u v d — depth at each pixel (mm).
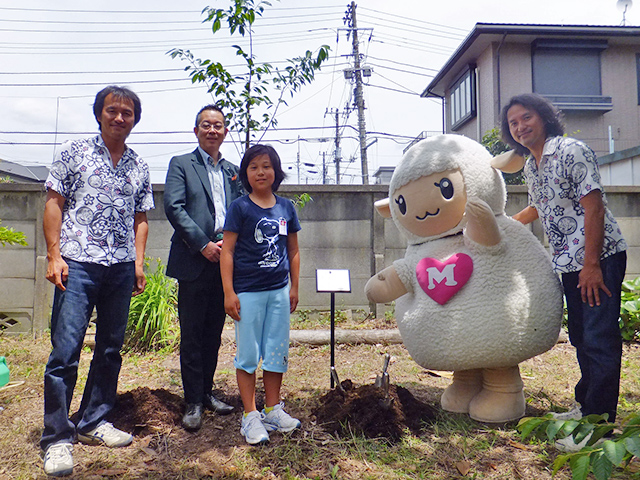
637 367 4375
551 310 2904
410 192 3072
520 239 3029
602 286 2658
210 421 3168
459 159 3000
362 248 6219
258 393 3707
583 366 3068
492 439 2861
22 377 4172
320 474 2467
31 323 5793
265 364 2967
